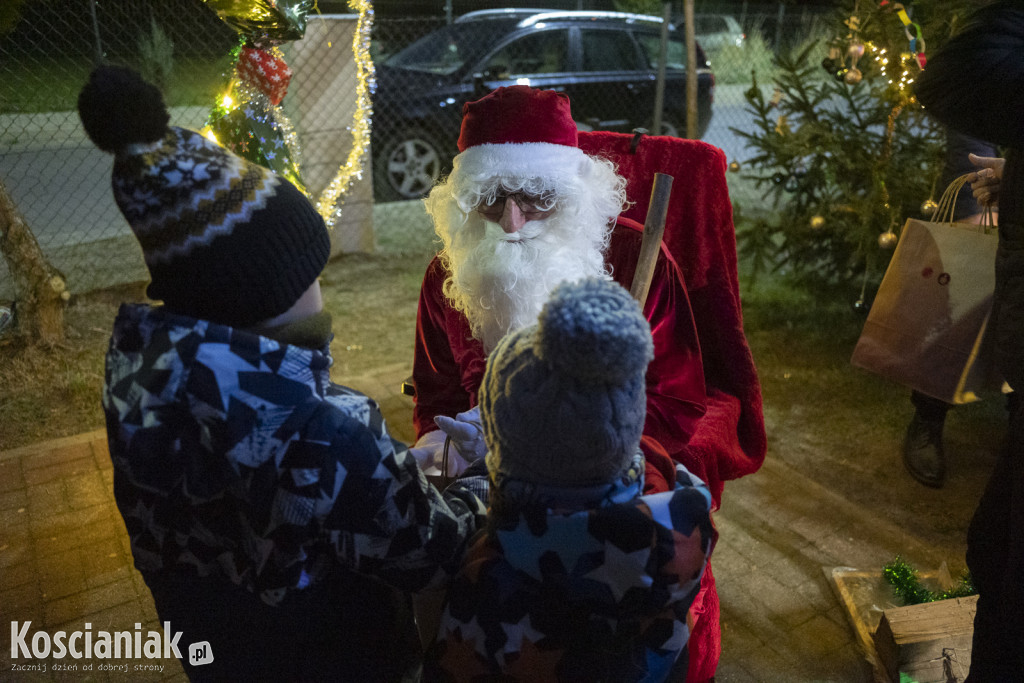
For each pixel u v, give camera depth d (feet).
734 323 6.51
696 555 3.14
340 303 16.21
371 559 3.03
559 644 3.18
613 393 2.80
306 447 2.80
